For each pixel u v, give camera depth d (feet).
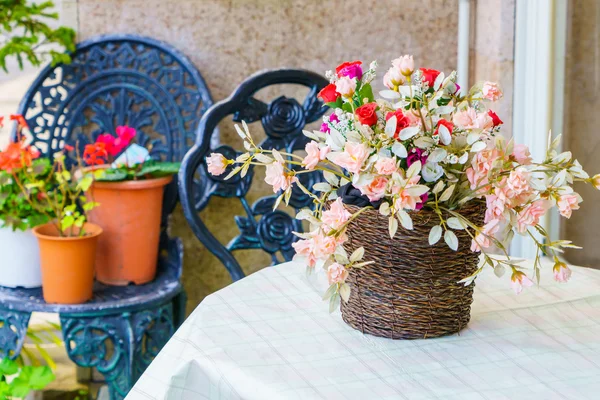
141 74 8.82
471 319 4.68
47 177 7.89
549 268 5.63
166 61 8.88
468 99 4.33
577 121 7.77
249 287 5.20
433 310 4.30
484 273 5.56
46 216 7.79
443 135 3.94
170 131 8.87
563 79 7.95
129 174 7.95
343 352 4.18
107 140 7.82
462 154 4.04
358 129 4.06
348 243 4.32
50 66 8.70
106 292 7.88
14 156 7.38
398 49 9.20
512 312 4.80
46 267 7.41
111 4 8.96
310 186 7.84
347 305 4.50
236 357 4.09
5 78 9.53
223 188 7.70
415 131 3.91
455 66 9.27
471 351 4.21
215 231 9.36
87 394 8.92
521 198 4.02
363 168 3.94
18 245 7.80
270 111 7.80
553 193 4.05
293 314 4.73
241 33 9.09
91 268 7.54
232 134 9.20
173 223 9.27
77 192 7.79
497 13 8.18
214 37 9.07
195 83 8.82
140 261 8.09
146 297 7.71
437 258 4.17
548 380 3.86
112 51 8.84
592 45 7.43
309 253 4.09
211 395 4.04
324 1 9.07
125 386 7.61
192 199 7.50
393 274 4.22
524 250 8.34
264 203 7.76
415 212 4.02
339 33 9.14
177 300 8.59
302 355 4.13
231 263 7.58
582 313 4.79
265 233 7.72
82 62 8.83
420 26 9.16
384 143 3.98
